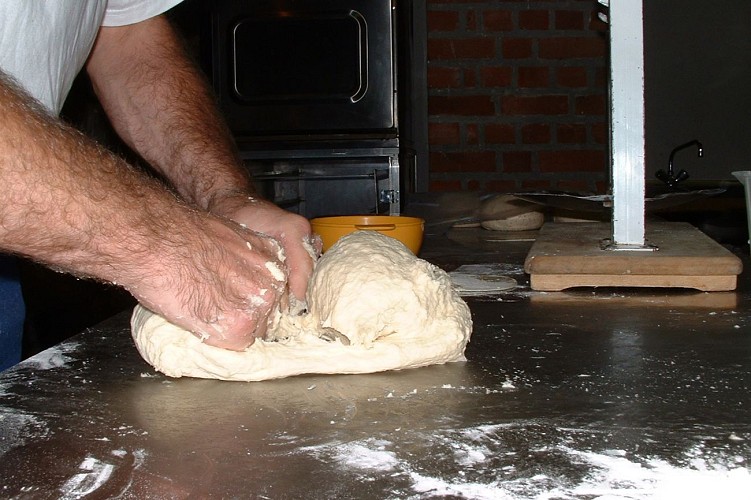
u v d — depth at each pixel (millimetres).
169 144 1182
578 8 2756
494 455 551
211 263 700
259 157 2174
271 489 504
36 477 528
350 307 767
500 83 2807
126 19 1217
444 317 786
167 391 708
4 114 588
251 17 2166
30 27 917
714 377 711
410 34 2684
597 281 1098
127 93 1229
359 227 1209
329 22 2150
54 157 612
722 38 2785
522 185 2838
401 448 566
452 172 2852
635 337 854
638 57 1096
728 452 549
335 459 550
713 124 2826
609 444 566
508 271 1307
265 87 2191
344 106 2172
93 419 637
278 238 882
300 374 749
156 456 560
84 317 2156
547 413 630
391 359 745
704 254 1089
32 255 642
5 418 640
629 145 1117
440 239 1814
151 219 667
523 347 825
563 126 2805
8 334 1077
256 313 729
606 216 1599
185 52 1309
